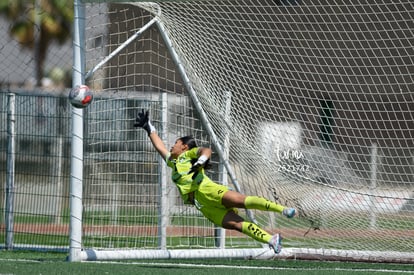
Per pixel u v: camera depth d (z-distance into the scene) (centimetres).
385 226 4478
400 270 4075
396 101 4475
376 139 4516
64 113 4994
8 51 6856
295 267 4119
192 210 4872
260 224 4944
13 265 3716
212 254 4431
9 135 4825
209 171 4850
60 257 4356
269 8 4616
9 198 4816
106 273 3475
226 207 3769
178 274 3522
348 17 4788
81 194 4078
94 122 4741
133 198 4731
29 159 5112
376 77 4819
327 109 4603
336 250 4491
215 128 4744
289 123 4625
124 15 4709
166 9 4394
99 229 4734
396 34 4309
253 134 4666
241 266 4078
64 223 5178
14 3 9800
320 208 4584
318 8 4731
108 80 4712
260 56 4616
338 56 4794
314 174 4597
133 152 4731
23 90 6119
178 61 4644
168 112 4812
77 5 4094
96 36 4675
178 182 3850
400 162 4444
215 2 4438
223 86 4647
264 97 4622
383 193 4491
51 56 9538
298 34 4656
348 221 4559
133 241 4753
